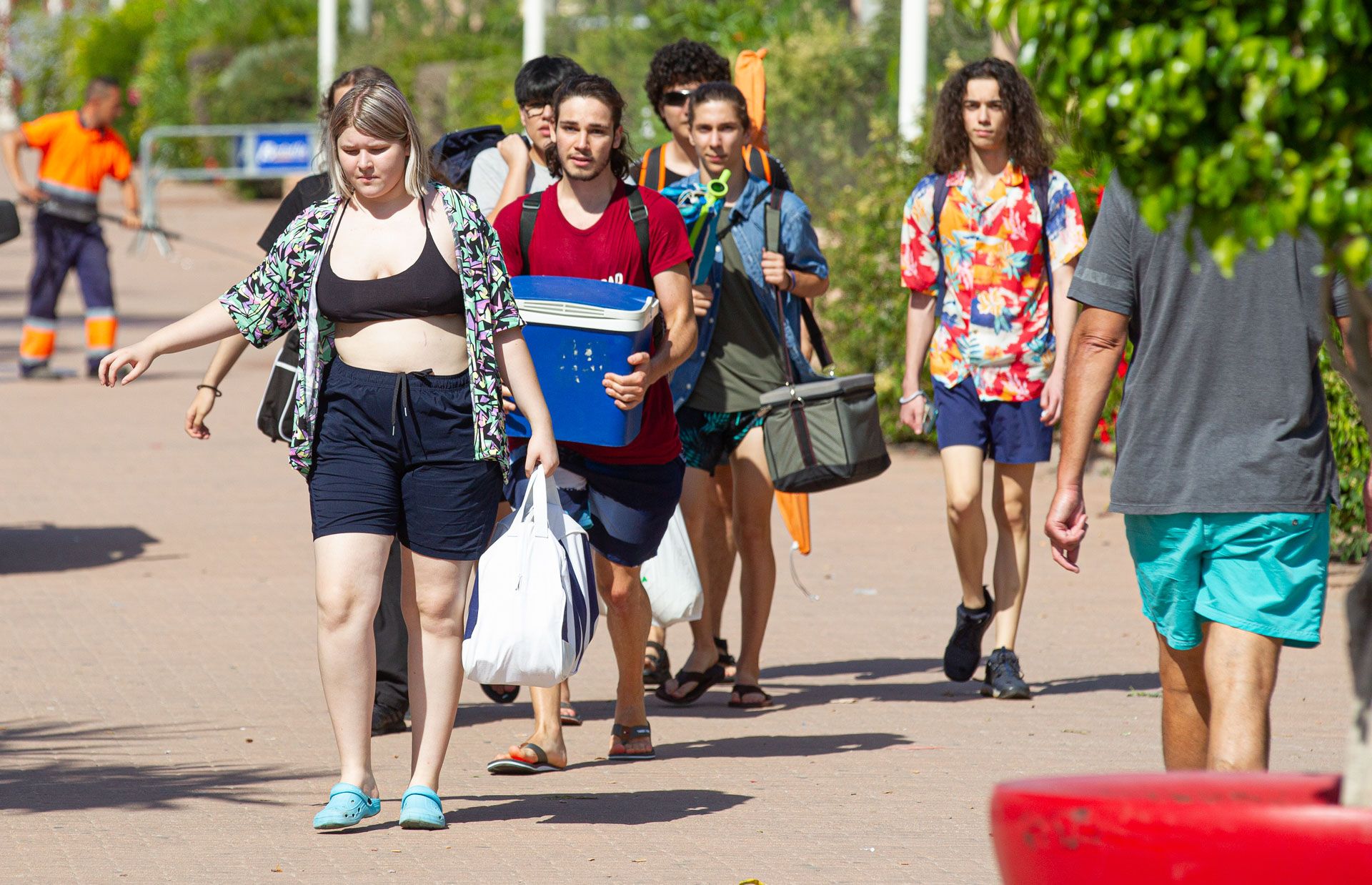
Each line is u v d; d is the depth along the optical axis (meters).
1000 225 26.41
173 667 27.05
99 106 61.09
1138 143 9.63
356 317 18.02
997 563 26.70
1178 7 9.62
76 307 86.06
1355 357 12.38
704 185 25.92
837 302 49.81
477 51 122.31
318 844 18.08
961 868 17.27
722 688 27.47
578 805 19.97
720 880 16.86
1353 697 11.17
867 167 50.81
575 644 18.67
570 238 21.28
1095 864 10.15
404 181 18.16
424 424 18.06
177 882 16.61
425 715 18.77
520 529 18.77
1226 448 15.67
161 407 56.53
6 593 32.34
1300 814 9.73
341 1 142.12
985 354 26.36
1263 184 9.52
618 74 81.38
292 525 39.47
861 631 31.14
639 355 20.44
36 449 48.62
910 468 48.22
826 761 22.33
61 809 19.41
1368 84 9.45
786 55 69.31
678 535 25.11
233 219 126.31
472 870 17.16
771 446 25.23
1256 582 15.66
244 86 140.50
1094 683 27.17
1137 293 16.08
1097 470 46.41
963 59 68.44
